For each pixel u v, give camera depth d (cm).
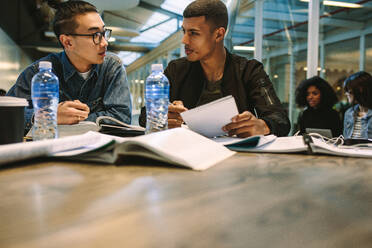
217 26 143
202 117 86
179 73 163
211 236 23
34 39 898
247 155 68
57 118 109
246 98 151
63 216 28
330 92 291
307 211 29
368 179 45
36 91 100
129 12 923
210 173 48
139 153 54
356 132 268
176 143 60
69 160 60
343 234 24
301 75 424
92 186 39
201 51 144
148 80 123
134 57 1258
